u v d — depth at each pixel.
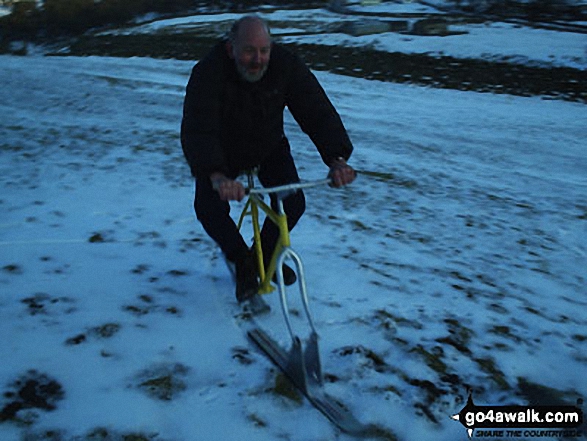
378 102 13.73
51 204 5.26
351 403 2.72
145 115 10.45
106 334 3.12
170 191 5.86
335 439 2.48
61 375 2.75
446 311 3.69
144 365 2.87
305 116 3.02
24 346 2.96
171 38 28.31
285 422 2.56
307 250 4.57
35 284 3.66
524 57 19.41
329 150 2.93
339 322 3.41
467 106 13.77
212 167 2.80
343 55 21.12
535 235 5.59
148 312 3.39
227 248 3.26
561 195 7.32
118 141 8.18
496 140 10.42
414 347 3.21
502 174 8.25
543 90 15.98
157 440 2.39
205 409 2.59
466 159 9.03
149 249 4.36
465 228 5.57
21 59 18.45
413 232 5.29
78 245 4.36
